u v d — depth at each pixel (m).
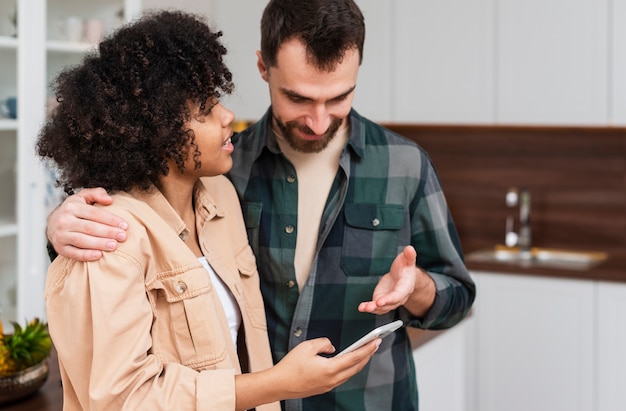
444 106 3.92
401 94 4.00
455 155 4.34
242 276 1.68
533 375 3.69
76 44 3.49
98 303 1.30
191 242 1.57
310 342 1.38
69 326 1.33
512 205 4.24
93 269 1.31
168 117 1.38
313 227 1.80
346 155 1.79
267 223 1.82
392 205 1.81
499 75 3.80
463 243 4.36
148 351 1.40
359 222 1.79
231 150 1.49
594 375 3.57
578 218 4.09
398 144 1.83
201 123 1.43
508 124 3.80
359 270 1.79
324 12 1.54
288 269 1.79
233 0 4.11
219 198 1.66
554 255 4.06
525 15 3.72
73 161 1.41
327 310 1.79
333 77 1.57
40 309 3.39
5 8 3.23
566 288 3.60
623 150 3.98
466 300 1.88
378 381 1.82
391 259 1.81
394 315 1.84
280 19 1.58
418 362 2.48
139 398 1.30
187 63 1.39
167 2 3.90
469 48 3.84
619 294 3.50
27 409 1.83
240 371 1.53
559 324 3.62
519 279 3.69
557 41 3.68
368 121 1.86
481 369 3.79
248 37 4.09
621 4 3.55
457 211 4.37
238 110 4.15
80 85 1.38
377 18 4.00
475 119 3.87
